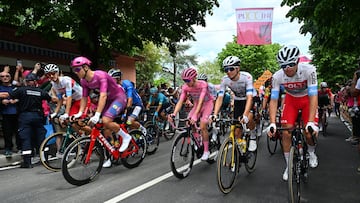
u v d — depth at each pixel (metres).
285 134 3.38
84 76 3.97
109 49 11.21
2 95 5.23
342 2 5.58
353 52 8.16
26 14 8.48
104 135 4.52
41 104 5.12
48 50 11.04
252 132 4.38
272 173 4.41
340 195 3.41
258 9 13.03
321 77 22.17
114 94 4.31
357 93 5.22
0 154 5.54
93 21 9.07
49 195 3.50
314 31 8.33
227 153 3.57
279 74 3.45
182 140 4.21
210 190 3.64
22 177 4.34
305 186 3.74
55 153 4.73
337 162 5.02
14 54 9.59
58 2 7.61
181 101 4.65
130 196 3.43
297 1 6.65
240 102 4.60
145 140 5.17
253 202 3.23
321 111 8.28
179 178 4.13
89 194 3.52
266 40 13.08
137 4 8.27
